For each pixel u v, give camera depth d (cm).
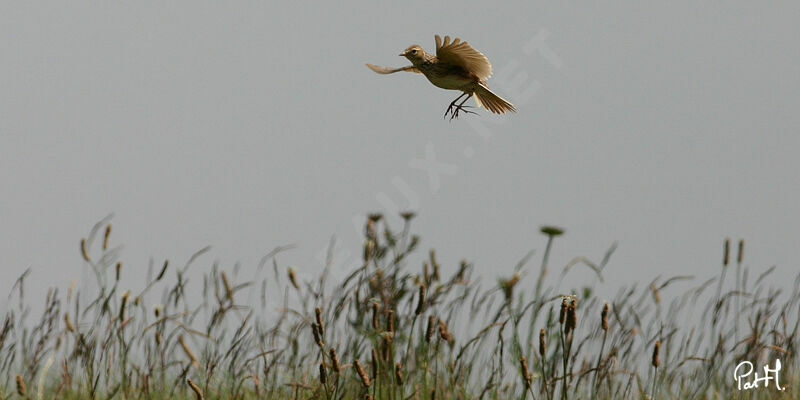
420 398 959
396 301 1009
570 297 848
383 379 944
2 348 1009
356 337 1003
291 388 1012
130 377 1027
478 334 912
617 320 1016
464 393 959
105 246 1009
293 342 1016
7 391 1007
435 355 921
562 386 874
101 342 991
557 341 954
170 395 1018
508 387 962
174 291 1033
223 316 1027
